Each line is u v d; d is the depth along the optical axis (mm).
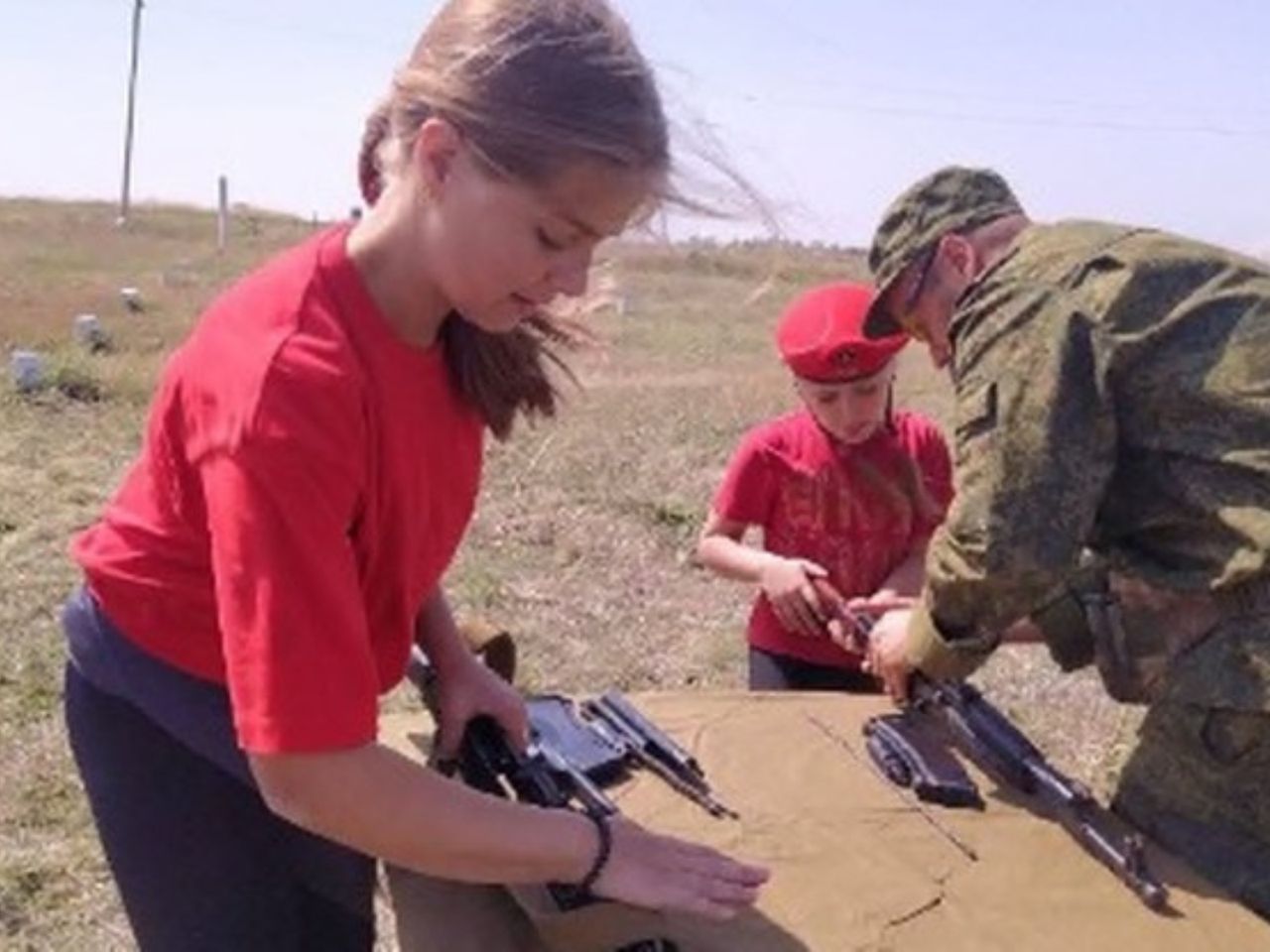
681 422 11195
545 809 1776
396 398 1689
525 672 5953
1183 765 2266
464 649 2316
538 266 1562
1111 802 2373
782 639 3529
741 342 18578
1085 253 2260
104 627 1969
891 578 3479
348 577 1604
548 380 1965
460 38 1501
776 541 3535
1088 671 5836
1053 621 2395
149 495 1884
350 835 1621
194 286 23812
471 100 1482
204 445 1601
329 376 1595
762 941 1943
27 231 37531
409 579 1863
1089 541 2375
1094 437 2189
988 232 2514
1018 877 2119
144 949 2078
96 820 2043
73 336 14906
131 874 2035
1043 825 2275
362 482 1657
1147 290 2219
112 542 1938
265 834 1994
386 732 2607
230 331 1640
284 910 2039
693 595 7004
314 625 1561
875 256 2629
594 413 11312
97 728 2000
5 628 5898
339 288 1652
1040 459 2174
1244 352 2182
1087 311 2209
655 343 17922
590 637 6406
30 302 18375
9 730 5000
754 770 2461
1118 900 2059
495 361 1822
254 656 1559
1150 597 2281
